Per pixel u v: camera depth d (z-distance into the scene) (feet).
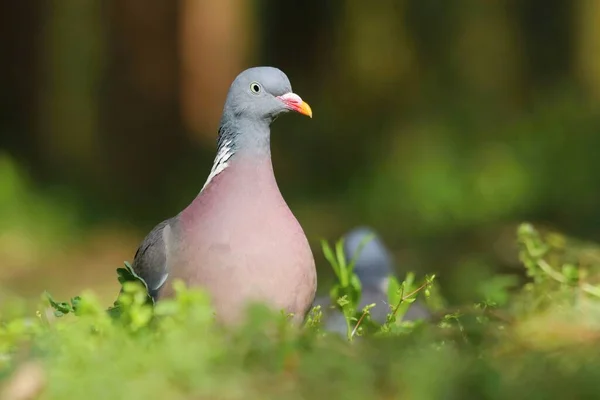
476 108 83.76
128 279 19.57
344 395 14.82
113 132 71.10
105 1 71.46
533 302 22.72
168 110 71.92
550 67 88.53
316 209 70.59
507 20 88.53
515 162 70.28
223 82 92.94
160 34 71.67
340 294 21.77
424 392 14.87
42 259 54.65
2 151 66.95
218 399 14.73
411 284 21.57
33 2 71.87
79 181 69.15
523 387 14.84
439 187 67.82
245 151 20.70
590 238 55.72
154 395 14.60
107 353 15.57
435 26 88.99
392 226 64.39
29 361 16.12
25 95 71.67
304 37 93.04
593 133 72.84
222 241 19.72
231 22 93.35
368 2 90.63
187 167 71.87
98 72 71.97
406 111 86.48
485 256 50.85
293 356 15.57
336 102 89.86
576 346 15.92
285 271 19.74
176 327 16.24
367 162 79.77
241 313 19.60
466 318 18.24
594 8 88.02
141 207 68.08
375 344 16.51
